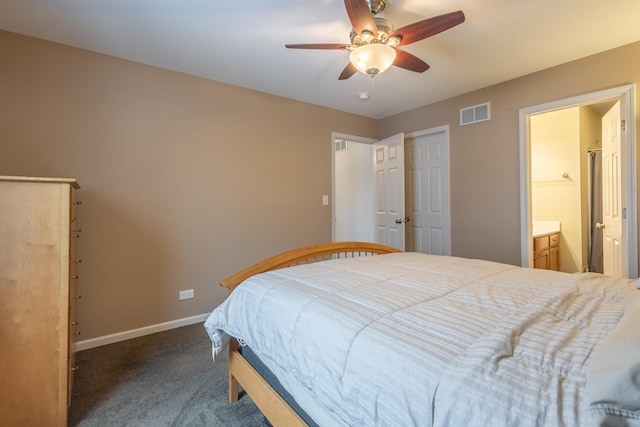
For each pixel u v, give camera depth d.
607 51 2.48
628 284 1.32
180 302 2.83
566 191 3.97
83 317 2.39
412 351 0.83
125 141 2.56
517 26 2.13
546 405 0.61
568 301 1.13
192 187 2.89
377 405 0.80
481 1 1.87
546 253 3.63
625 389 0.55
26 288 1.47
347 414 0.87
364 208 4.80
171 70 2.77
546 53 2.52
